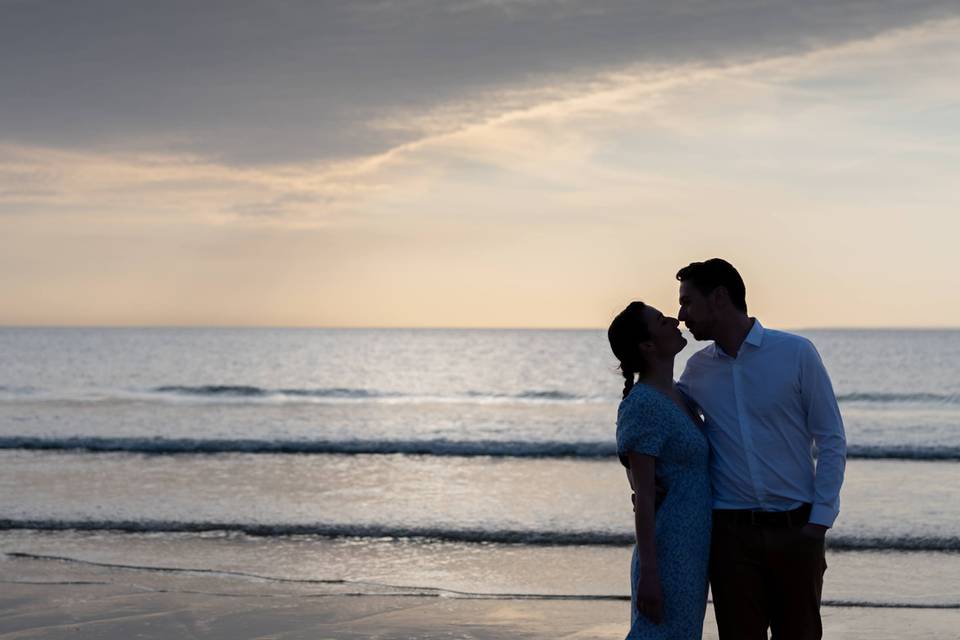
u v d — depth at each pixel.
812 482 3.77
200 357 70.50
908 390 35.38
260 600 6.77
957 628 6.12
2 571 7.83
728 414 3.80
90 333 165.50
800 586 3.76
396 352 82.88
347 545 9.05
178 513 10.62
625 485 12.84
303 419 24.12
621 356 3.90
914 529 9.70
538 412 27.14
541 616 6.39
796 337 3.77
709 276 3.78
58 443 16.62
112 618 6.22
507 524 10.02
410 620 6.26
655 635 3.76
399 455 16.08
